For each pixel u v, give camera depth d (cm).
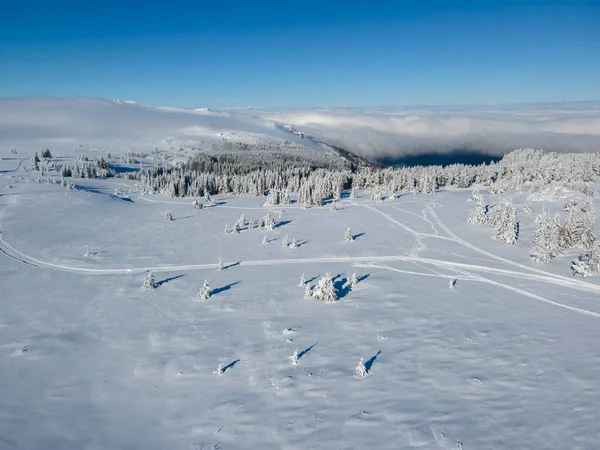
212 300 4250
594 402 2303
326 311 3894
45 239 6669
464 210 8656
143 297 4372
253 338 3394
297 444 2169
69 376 2928
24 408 2578
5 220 7662
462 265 5259
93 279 4966
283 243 6328
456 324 3506
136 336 3500
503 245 6078
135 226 7812
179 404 2581
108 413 2520
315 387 2667
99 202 9594
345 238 6569
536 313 3697
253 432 2284
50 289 4638
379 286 4525
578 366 2712
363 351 3106
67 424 2423
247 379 2809
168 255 5972
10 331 3631
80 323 3775
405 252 5900
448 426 2205
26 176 13162
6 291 4575
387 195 11300
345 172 15225
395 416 2322
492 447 2023
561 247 5409
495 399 2417
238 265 5503
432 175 12419
